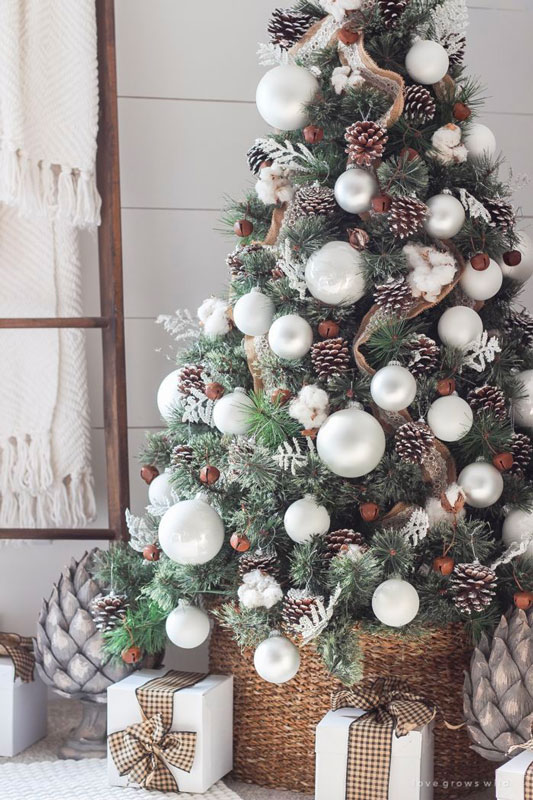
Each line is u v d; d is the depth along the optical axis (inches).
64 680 51.6
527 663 42.9
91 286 64.0
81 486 62.4
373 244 46.4
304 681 47.8
